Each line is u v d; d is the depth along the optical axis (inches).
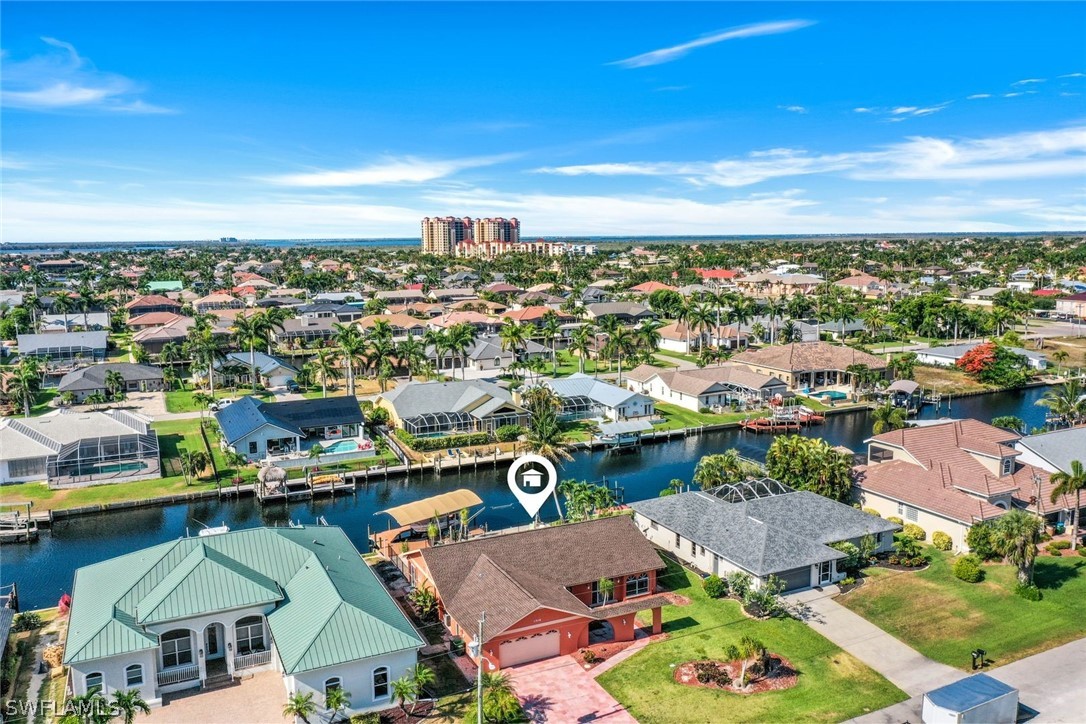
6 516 3097.9
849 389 5600.4
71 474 3597.4
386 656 1819.6
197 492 3447.3
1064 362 6614.2
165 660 1909.4
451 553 2290.8
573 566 2304.4
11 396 4918.8
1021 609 2269.9
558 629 2043.6
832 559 2431.1
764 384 5157.5
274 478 3437.5
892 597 2356.1
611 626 2177.7
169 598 1872.5
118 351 7066.9
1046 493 2930.6
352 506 3432.6
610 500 3110.2
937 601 2325.3
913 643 2092.8
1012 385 5871.1
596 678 1939.0
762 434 4662.9
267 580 2042.3
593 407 4938.5
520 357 6515.8
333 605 1861.5
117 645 1768.0
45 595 2549.2
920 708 1798.7
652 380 5492.1
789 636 2138.3
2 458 3508.9
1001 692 1710.1
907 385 5246.1
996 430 3393.2
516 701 1771.7
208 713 1788.9
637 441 4350.4
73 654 1733.5
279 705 1819.6
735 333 7337.6
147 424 4128.9
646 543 2449.6
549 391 4822.8
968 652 2042.3
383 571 2613.2
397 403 4490.7
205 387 5649.6
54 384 5723.4
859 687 1889.8
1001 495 2842.0
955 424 3393.2
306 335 7701.8
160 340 6845.5
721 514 2657.5
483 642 1907.0
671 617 2265.0
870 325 7824.8
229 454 3858.3
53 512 3203.7
